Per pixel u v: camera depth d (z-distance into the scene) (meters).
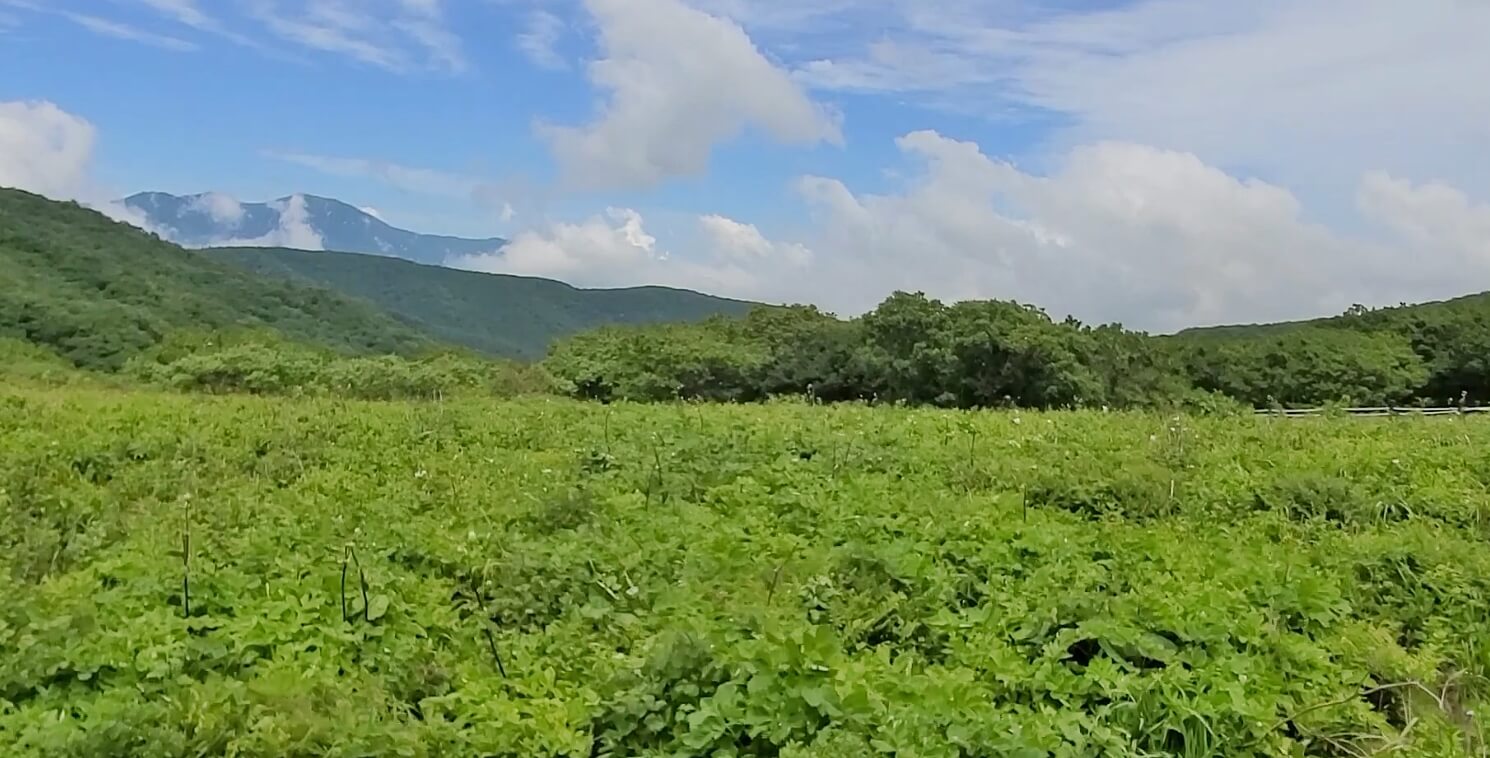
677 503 9.25
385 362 26.98
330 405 16.64
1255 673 5.69
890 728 4.78
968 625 6.44
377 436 13.33
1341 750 5.41
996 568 7.45
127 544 7.89
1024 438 12.97
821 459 11.45
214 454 11.75
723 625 5.98
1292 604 6.74
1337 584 7.36
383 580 6.80
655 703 5.07
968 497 9.51
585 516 8.67
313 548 7.61
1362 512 9.41
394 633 6.17
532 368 30.25
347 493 9.84
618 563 7.31
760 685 4.96
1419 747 5.29
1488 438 13.16
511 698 5.55
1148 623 6.21
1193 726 5.25
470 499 9.59
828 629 5.91
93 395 18.05
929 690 5.25
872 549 7.58
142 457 11.72
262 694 5.08
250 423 13.83
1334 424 14.98
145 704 5.06
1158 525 9.12
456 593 7.16
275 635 5.93
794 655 5.19
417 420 14.59
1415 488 10.04
